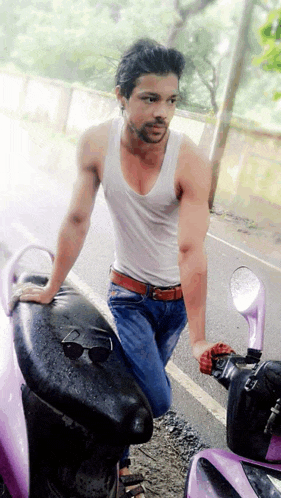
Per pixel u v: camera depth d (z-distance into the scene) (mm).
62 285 1993
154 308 2002
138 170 1775
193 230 1729
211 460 1364
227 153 12359
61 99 19219
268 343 4719
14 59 28234
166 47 1593
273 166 11547
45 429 1504
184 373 3668
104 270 5344
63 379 1476
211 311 5133
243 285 1516
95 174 1873
